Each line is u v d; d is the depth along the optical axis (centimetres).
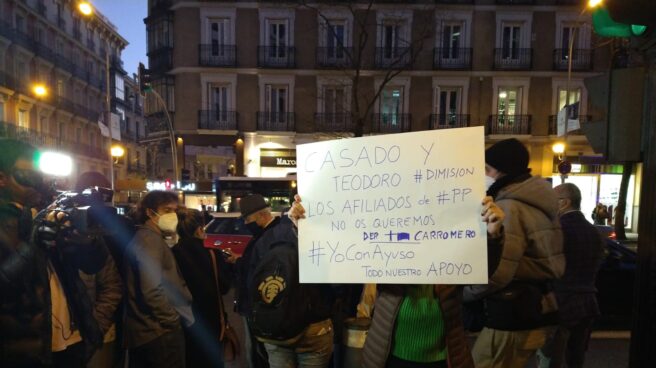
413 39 1981
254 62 2006
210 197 1750
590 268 301
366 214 197
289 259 228
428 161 186
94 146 4203
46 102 3334
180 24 1991
